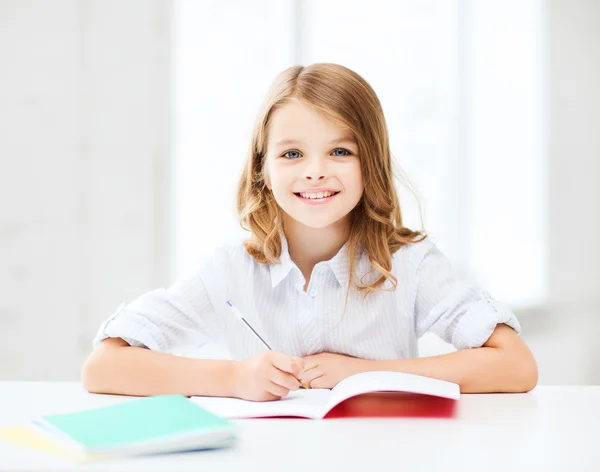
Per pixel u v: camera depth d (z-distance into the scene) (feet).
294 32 9.23
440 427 2.56
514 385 3.36
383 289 4.08
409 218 9.43
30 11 8.70
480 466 2.04
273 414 2.70
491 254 9.47
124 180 8.84
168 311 3.99
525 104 9.49
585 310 9.41
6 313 8.68
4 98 8.67
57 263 8.72
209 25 9.18
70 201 8.74
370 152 3.85
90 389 3.33
